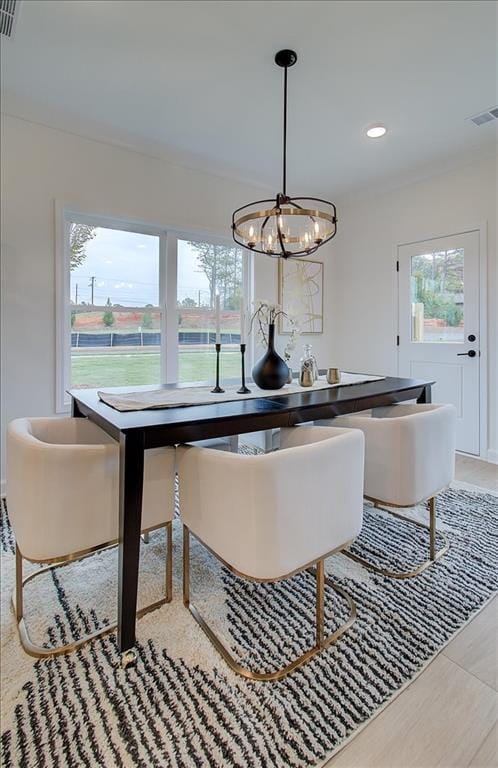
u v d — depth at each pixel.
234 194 3.87
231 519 1.27
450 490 2.83
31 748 1.06
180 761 1.03
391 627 1.51
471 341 3.59
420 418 1.75
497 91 2.57
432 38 2.10
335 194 4.41
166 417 1.49
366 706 1.19
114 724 1.13
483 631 1.50
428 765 1.03
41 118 2.77
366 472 1.83
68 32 2.04
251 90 2.54
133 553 1.33
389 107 2.75
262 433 2.85
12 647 1.40
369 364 4.47
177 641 1.43
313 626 1.51
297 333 2.63
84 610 1.59
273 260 4.27
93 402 1.78
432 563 1.93
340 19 1.96
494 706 1.19
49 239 2.87
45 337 2.89
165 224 3.43
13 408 2.79
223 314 3.99
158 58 2.24
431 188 3.81
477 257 3.51
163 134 3.09
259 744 1.08
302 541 1.30
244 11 1.91
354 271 4.59
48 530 1.32
